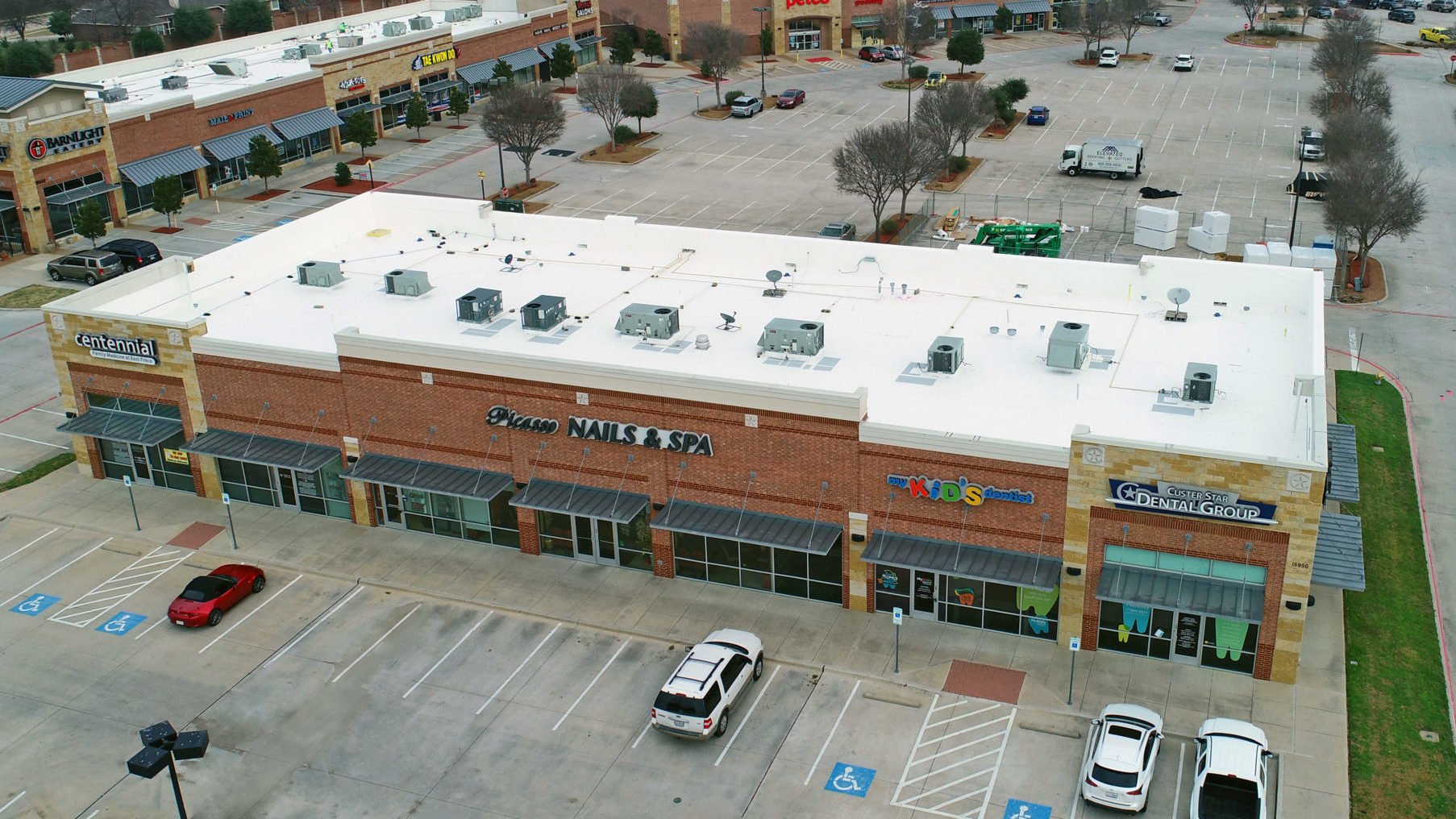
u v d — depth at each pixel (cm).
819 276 5512
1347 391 5969
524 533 4641
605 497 4419
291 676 4009
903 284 5359
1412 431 5591
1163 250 7925
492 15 13725
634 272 5634
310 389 4759
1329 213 7275
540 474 4534
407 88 11738
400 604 4388
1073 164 9675
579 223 6000
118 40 15562
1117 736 3369
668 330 4834
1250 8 15412
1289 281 4953
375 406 4684
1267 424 4031
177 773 3438
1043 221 8588
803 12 14600
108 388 5128
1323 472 3453
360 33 12475
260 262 5850
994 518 3934
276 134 10250
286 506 5059
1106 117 11569
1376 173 7162
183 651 4153
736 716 3738
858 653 4009
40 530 4928
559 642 4147
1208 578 3750
